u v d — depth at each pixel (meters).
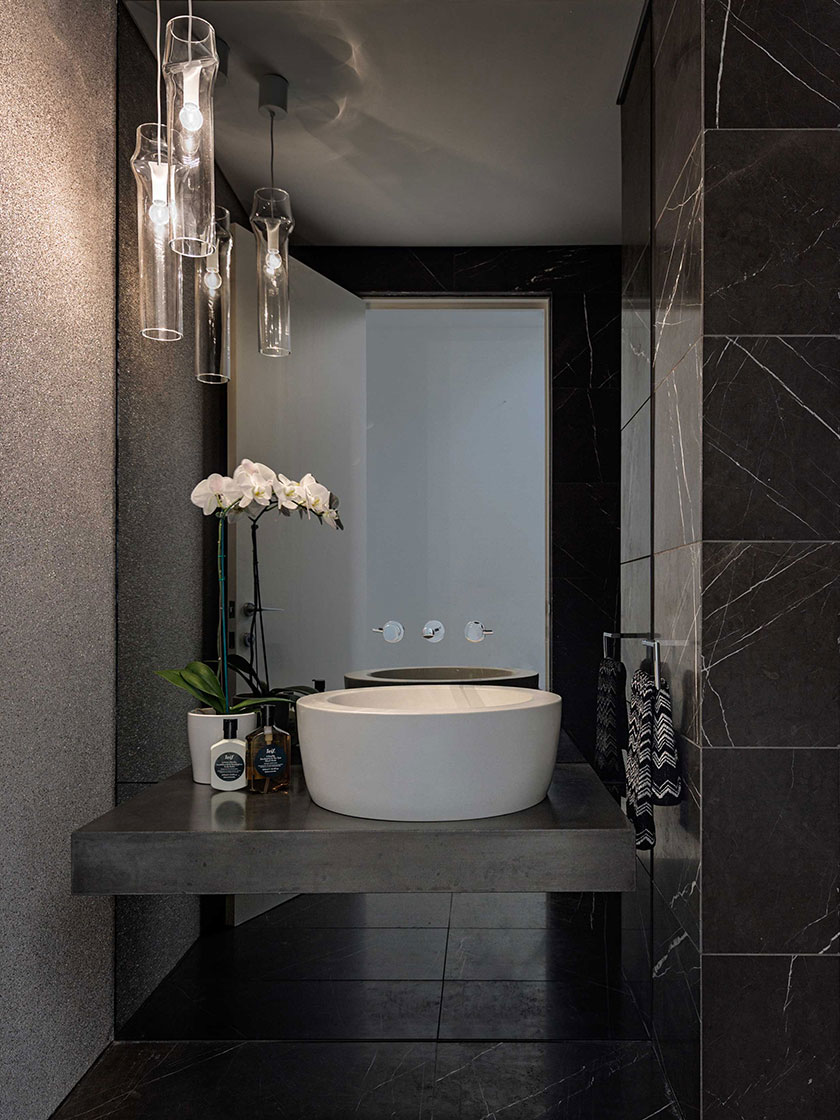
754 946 1.55
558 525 2.07
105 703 1.95
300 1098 1.73
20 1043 1.53
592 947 2.01
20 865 1.53
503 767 1.61
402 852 1.58
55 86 1.69
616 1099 1.73
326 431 2.08
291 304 2.09
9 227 1.50
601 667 2.05
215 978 2.04
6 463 1.48
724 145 1.57
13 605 1.51
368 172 2.07
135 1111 1.68
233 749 1.85
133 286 2.05
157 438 2.05
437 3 2.00
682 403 1.69
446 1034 2.02
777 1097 1.54
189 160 1.40
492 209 2.08
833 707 1.55
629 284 2.04
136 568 2.03
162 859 1.59
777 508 1.56
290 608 2.07
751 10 1.58
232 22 2.03
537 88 2.03
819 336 1.56
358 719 1.60
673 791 1.62
